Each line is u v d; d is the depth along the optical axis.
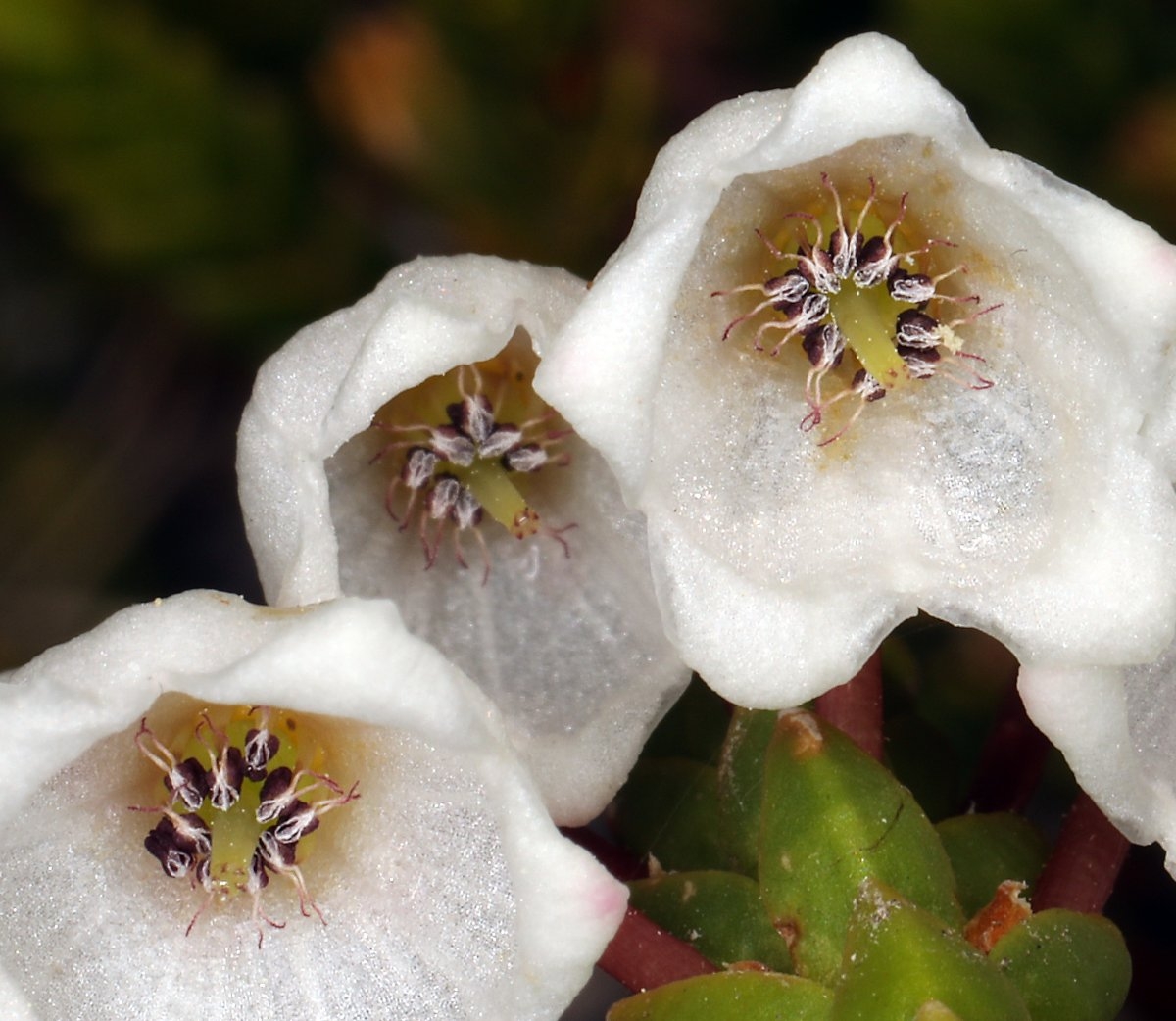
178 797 0.05
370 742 0.05
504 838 0.05
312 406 0.05
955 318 0.05
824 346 0.05
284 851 0.05
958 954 0.05
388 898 0.05
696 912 0.05
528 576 0.06
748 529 0.05
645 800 0.06
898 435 0.05
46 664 0.05
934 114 0.05
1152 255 0.05
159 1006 0.05
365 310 0.06
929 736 0.06
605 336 0.05
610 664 0.06
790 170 0.05
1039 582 0.05
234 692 0.05
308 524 0.05
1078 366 0.05
